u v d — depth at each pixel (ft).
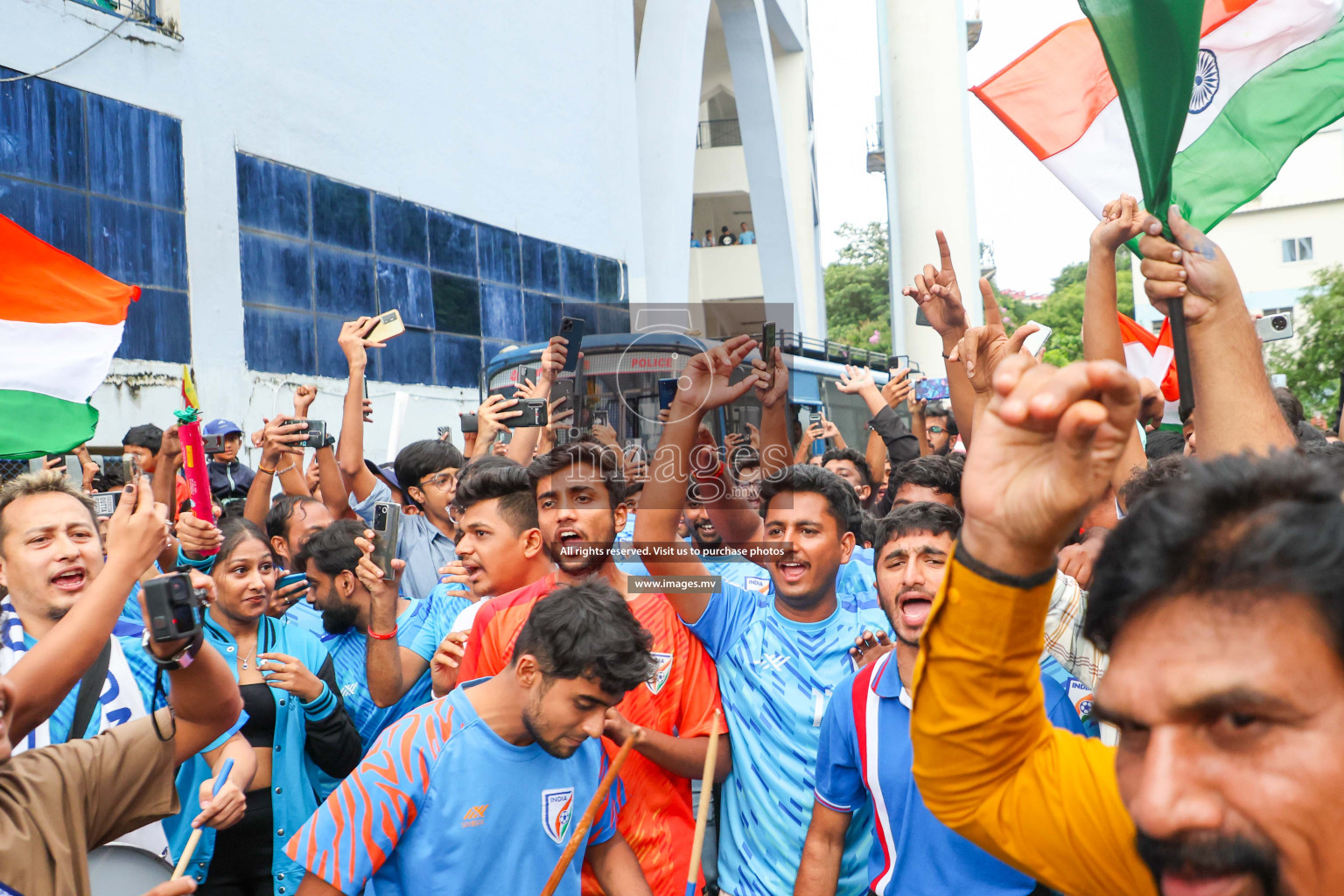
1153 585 2.91
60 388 15.01
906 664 8.66
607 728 9.08
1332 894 2.77
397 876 7.71
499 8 49.60
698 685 10.32
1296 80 12.65
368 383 40.06
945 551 8.56
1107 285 8.48
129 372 30.42
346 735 11.19
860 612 10.98
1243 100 12.82
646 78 65.21
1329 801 2.73
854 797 9.03
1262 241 112.06
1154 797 2.85
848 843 9.53
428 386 43.73
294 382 36.78
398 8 43.01
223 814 8.64
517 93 50.80
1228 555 2.81
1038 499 3.12
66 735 9.04
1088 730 8.76
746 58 77.20
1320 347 91.15
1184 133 13.00
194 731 7.29
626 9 61.93
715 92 99.04
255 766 9.36
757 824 10.00
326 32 39.24
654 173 64.64
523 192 50.85
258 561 11.32
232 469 23.16
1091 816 3.90
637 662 7.55
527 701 7.66
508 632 10.43
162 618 6.80
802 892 9.08
